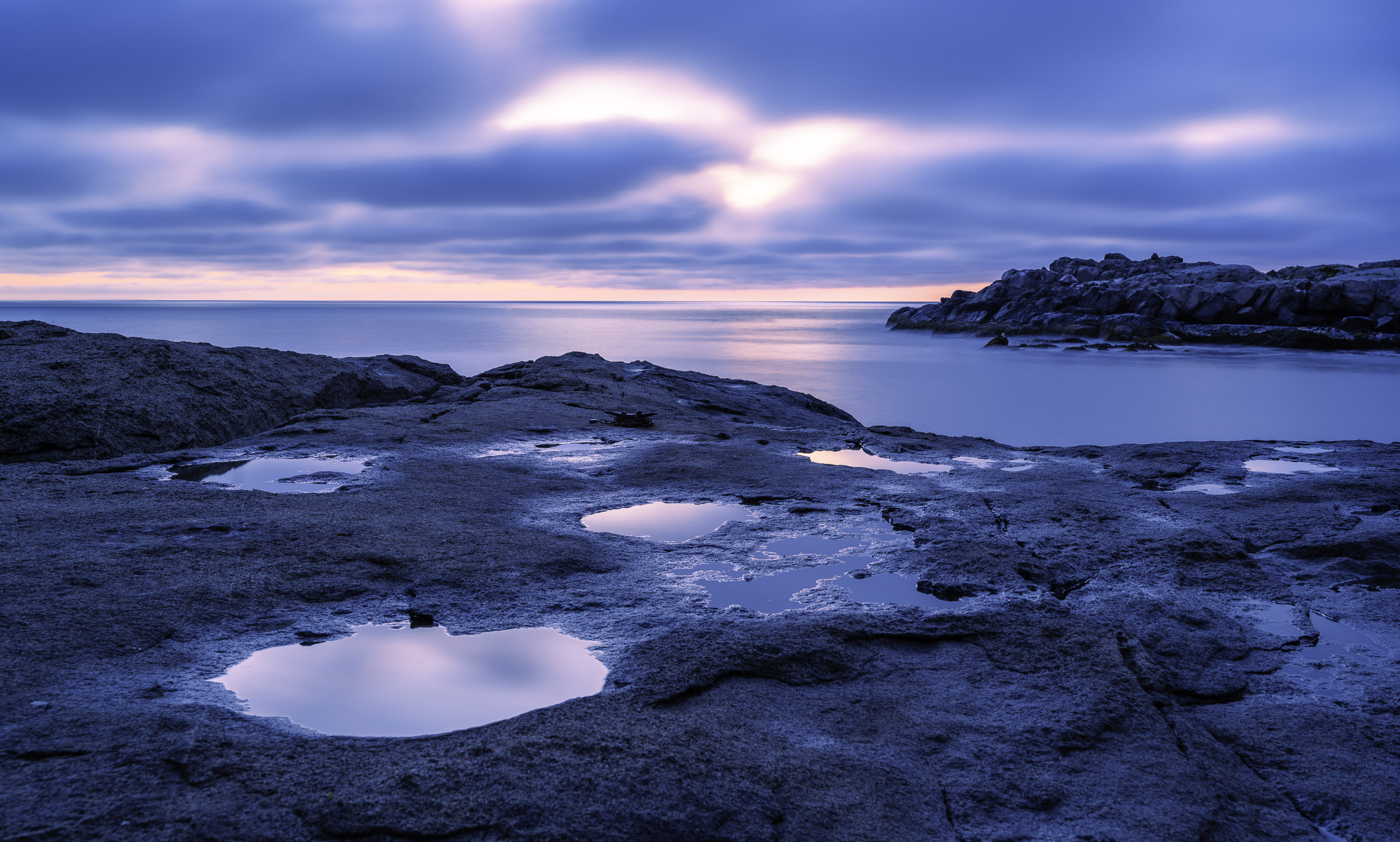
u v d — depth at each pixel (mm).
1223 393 34812
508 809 2277
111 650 3307
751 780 2484
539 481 7070
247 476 7020
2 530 4875
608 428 10172
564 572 4598
